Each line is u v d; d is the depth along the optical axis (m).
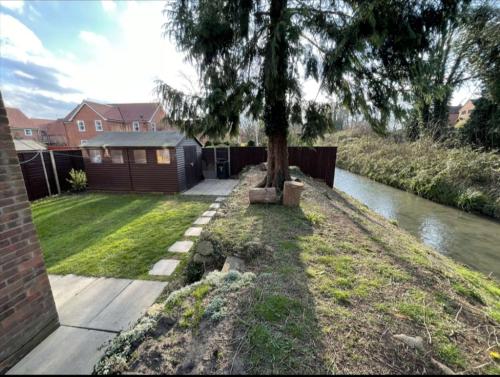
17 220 1.96
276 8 3.99
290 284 2.21
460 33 8.37
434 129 11.03
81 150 8.73
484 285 3.11
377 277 2.39
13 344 1.92
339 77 3.58
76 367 1.88
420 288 2.24
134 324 2.13
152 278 3.12
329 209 4.74
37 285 2.12
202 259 3.09
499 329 1.79
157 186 8.15
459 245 4.97
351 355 1.49
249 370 1.39
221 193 8.09
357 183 11.59
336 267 2.55
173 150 7.81
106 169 8.25
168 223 5.17
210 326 1.72
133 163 8.08
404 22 3.09
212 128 4.17
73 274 3.21
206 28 3.75
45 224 5.18
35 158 7.36
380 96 3.95
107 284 2.99
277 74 3.65
